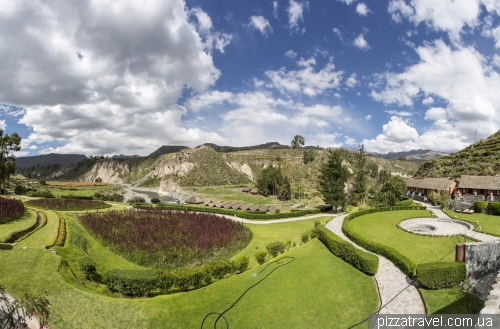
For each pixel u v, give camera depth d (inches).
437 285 677.9
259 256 1083.9
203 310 749.9
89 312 714.8
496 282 626.2
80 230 1540.4
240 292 837.2
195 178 7086.6
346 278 844.0
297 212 2368.4
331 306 721.0
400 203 2170.3
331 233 1197.7
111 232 1534.2
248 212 2426.2
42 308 561.0
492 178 2196.1
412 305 655.8
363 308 687.1
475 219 1476.4
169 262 1213.7
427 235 1163.9
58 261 956.6
